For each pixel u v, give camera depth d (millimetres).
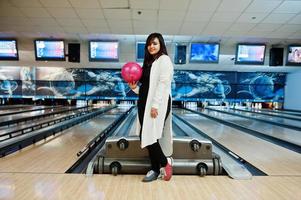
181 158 1875
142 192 1486
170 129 1670
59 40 5773
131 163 1819
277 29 4746
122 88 10008
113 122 5082
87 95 9930
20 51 6820
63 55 5840
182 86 10062
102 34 5309
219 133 3951
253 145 3037
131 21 4301
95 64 8617
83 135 3549
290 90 9758
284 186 1632
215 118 6273
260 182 1701
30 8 3750
